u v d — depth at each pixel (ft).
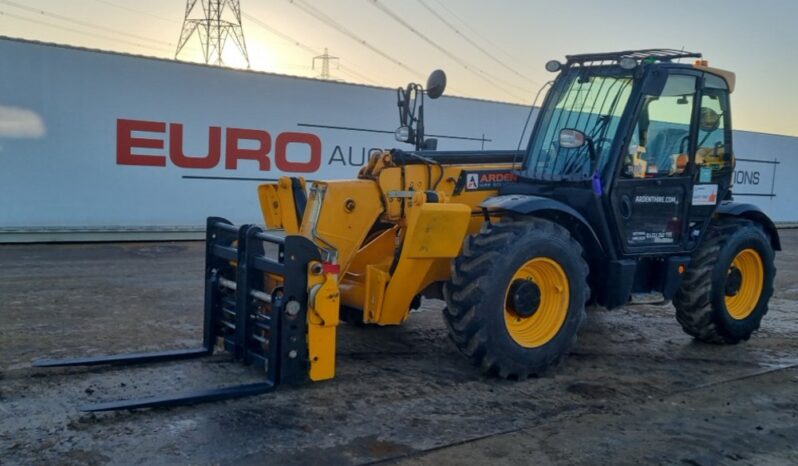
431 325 21.44
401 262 15.88
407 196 16.69
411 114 19.26
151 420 13.07
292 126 41.73
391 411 14.11
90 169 36.32
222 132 39.60
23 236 35.01
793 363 18.97
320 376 14.98
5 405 13.56
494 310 15.56
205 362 16.42
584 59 19.15
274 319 14.60
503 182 19.39
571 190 17.81
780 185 65.05
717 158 20.02
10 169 34.47
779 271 37.22
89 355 16.88
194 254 34.35
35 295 23.38
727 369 18.22
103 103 36.24
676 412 14.87
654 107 18.31
